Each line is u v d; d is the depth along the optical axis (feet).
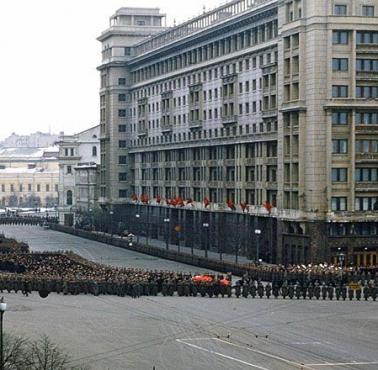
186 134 629.51
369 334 262.06
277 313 297.94
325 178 429.38
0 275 366.22
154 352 239.71
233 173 543.39
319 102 428.15
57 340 255.09
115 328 273.33
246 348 243.60
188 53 622.95
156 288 346.33
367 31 430.61
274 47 483.92
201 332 265.95
